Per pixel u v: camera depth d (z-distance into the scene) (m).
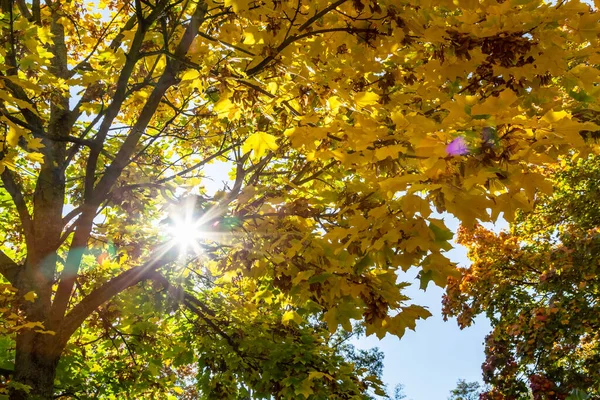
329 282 3.22
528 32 2.21
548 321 8.47
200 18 3.86
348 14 2.90
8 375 4.39
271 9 2.78
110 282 4.65
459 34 2.31
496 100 1.64
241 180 5.33
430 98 2.68
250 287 5.64
